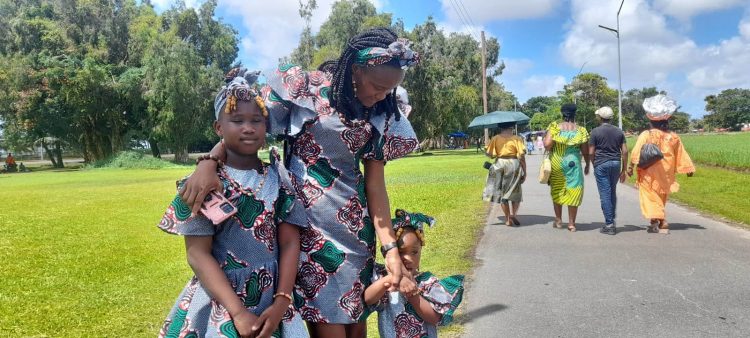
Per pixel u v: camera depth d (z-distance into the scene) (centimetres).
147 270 683
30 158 8619
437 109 5228
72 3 5381
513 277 580
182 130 4994
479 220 958
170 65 4794
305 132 284
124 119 5334
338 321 283
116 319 488
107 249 828
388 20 5266
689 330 423
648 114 793
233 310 231
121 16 5547
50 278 646
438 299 308
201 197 233
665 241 743
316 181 284
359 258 289
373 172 301
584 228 860
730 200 1121
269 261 251
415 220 313
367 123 284
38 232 1012
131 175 3375
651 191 789
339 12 5256
